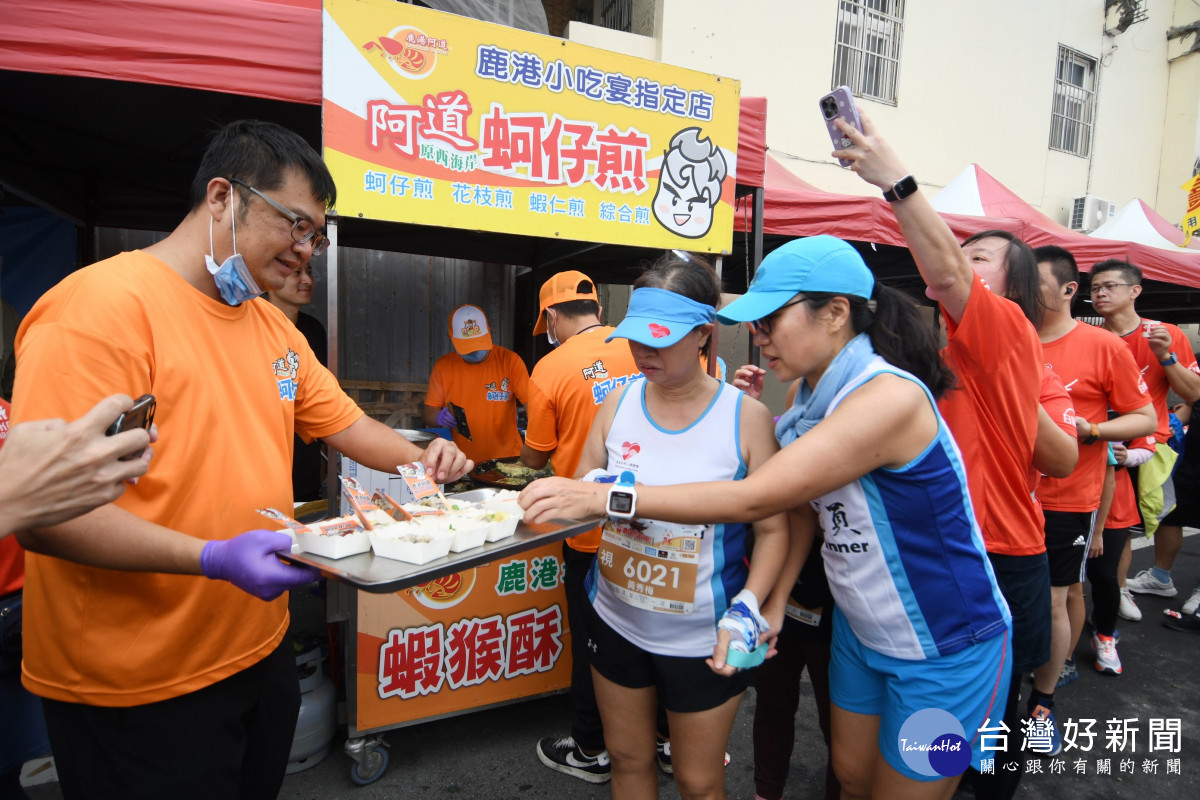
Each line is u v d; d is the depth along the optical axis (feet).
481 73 6.66
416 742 7.94
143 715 3.74
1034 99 24.59
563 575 7.93
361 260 15.89
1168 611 11.89
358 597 6.88
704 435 4.75
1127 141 27.71
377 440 5.25
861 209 11.84
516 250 14.76
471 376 11.82
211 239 3.86
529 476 9.20
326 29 6.03
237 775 4.18
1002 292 6.08
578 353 7.26
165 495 3.66
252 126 3.85
